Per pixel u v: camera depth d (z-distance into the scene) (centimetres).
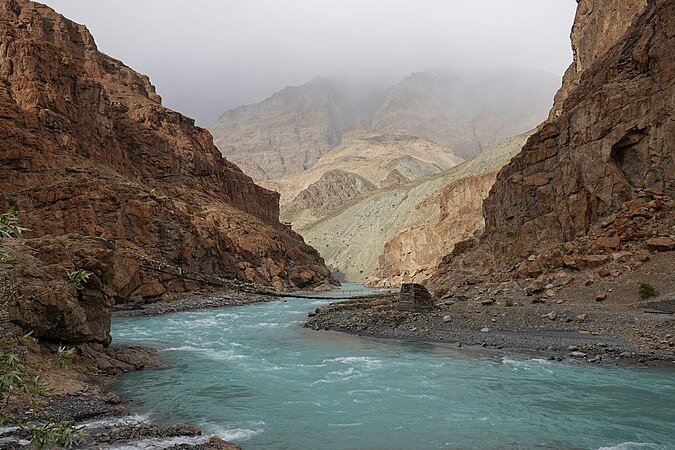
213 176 10881
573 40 8788
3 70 7081
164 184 9294
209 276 7275
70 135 7119
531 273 4972
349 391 2123
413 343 3322
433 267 11044
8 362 721
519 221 6022
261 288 7881
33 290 2212
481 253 6519
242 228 9438
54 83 7588
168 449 1383
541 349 2886
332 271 16438
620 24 7212
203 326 4341
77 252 2648
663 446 1480
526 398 1978
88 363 2380
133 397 2016
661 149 4856
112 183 6788
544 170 6012
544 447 1479
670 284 3819
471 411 1830
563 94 8625
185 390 2134
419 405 1911
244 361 2767
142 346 3050
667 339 2833
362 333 3812
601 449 1459
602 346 2825
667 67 4872
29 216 5469
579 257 4603
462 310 4297
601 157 5244
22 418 1551
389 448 1482
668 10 4928
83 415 1675
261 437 1571
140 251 6081
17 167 5919
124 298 2942
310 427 1667
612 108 5228
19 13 9650
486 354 2847
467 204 11831
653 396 1975
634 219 4684
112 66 11319
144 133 9588
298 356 2916
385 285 11781
